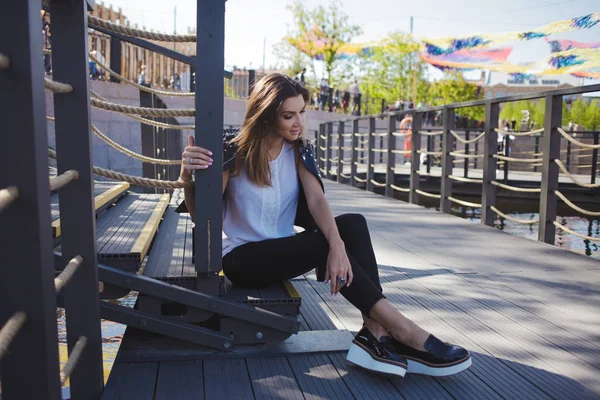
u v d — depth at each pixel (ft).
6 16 3.39
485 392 6.08
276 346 7.05
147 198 13.92
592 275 11.32
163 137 23.53
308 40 89.51
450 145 21.09
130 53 38.65
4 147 3.48
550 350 7.29
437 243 14.78
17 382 3.66
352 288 6.45
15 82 3.43
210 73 6.42
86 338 5.38
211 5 6.31
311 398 5.86
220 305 6.68
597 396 6.04
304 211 7.56
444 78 94.32
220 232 6.73
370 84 93.45
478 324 8.25
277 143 7.14
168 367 6.46
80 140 5.11
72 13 4.98
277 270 7.05
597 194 30.22
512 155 47.11
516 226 26.18
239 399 5.77
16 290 3.58
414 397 5.93
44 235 3.62
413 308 8.98
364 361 6.29
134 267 6.91
